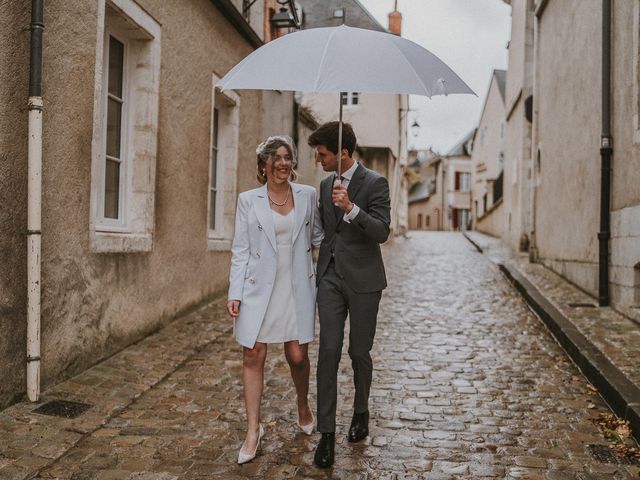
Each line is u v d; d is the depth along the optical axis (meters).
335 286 3.60
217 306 7.78
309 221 3.63
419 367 5.50
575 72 9.82
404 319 7.66
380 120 22.58
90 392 4.45
